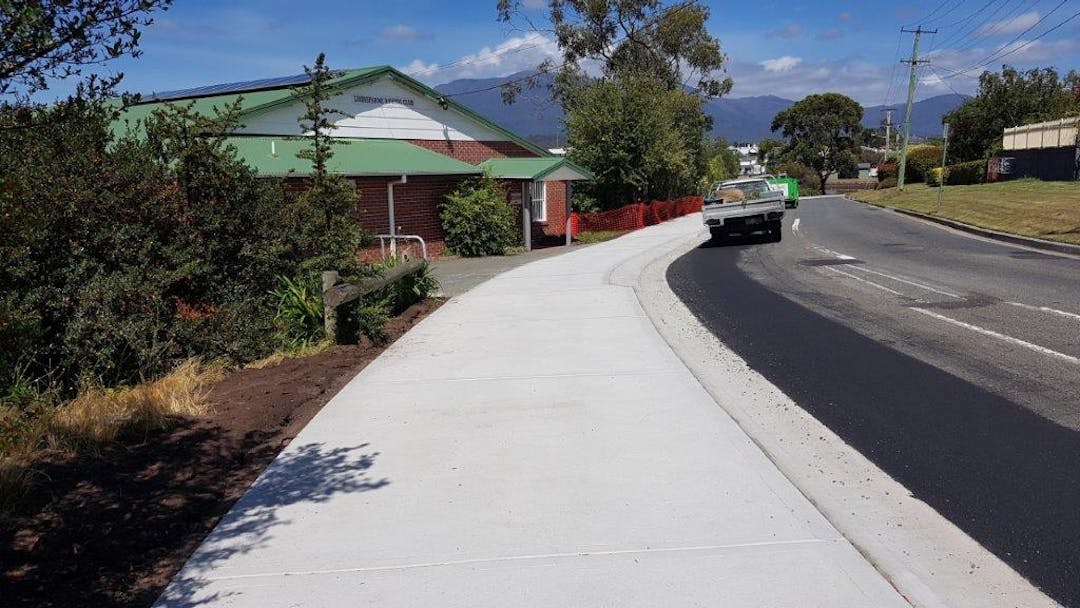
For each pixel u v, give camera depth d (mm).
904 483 4836
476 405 6449
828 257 18391
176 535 4238
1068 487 4727
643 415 6051
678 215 42094
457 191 23156
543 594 3525
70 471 5098
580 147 35312
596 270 16172
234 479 5035
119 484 4914
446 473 4973
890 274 14664
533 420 6004
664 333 9328
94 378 7379
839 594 3471
